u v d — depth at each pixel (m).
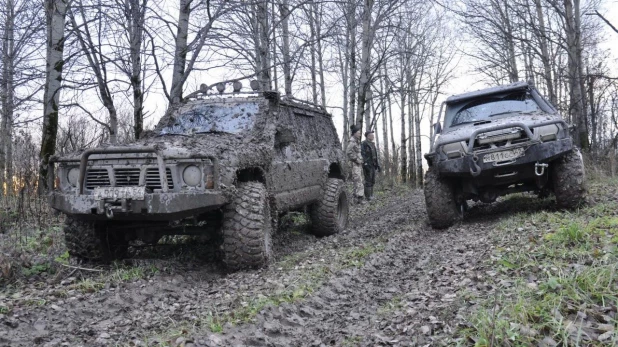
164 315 4.36
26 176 9.70
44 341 3.79
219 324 3.81
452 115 8.35
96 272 5.86
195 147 5.68
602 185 10.01
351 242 7.47
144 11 8.30
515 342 2.91
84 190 5.66
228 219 5.82
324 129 9.65
